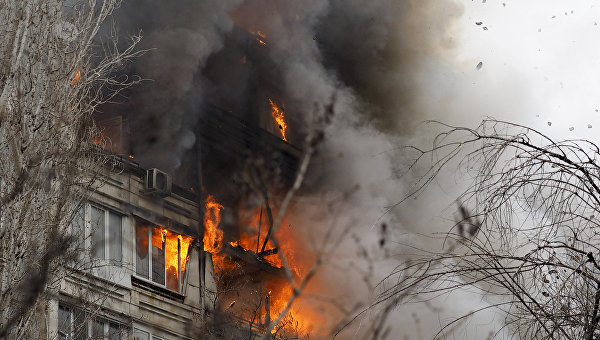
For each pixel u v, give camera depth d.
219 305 36.47
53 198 21.70
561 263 11.21
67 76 22.98
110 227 35.19
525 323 11.23
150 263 36.78
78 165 22.83
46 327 20.88
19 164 21.33
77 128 23.14
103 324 32.03
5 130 21.44
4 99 21.69
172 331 36.12
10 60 22.06
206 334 34.94
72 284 27.98
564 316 11.12
